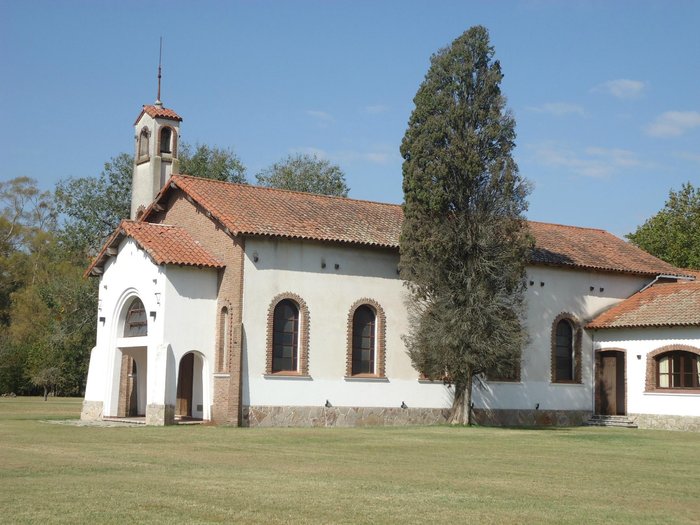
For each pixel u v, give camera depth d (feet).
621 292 140.05
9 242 278.67
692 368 122.21
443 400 122.52
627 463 68.69
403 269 114.83
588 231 155.22
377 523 37.99
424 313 114.62
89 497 43.68
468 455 72.23
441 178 111.45
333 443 82.33
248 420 107.04
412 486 50.49
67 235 215.72
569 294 134.31
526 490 50.19
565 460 69.92
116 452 68.69
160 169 133.08
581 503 45.50
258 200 119.44
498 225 111.75
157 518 38.09
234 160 236.02
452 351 110.93
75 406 157.58
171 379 107.04
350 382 115.03
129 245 116.57
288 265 111.75
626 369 129.49
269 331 109.50
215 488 47.70
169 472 55.21
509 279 112.78
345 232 116.57
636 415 127.13
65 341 198.70
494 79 112.98
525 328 118.11
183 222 119.65
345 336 115.34
